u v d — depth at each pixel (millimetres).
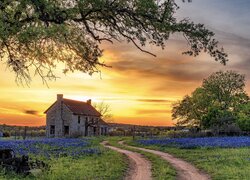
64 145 43500
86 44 20188
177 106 95188
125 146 53438
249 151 34688
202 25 19406
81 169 22594
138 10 18328
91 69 20938
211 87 94688
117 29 19422
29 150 34188
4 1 15898
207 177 22312
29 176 18219
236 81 94500
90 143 51406
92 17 18891
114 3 18234
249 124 79188
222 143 44969
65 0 17531
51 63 20031
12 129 93062
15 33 16422
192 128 90875
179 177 22266
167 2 18484
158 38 19578
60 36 17375
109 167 24406
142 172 23875
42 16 16891
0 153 19812
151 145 52594
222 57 19922
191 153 37406
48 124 99812
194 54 19969
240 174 21938
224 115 83562
